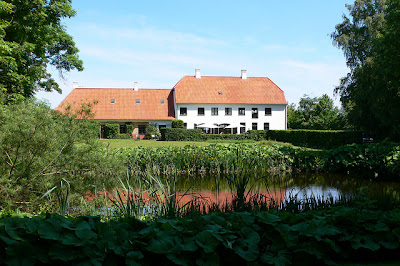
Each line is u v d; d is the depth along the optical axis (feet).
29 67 58.18
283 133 112.98
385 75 68.13
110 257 9.39
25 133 18.34
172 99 139.74
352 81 106.42
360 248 11.02
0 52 48.14
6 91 52.49
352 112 93.40
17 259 8.65
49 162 20.15
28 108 20.06
